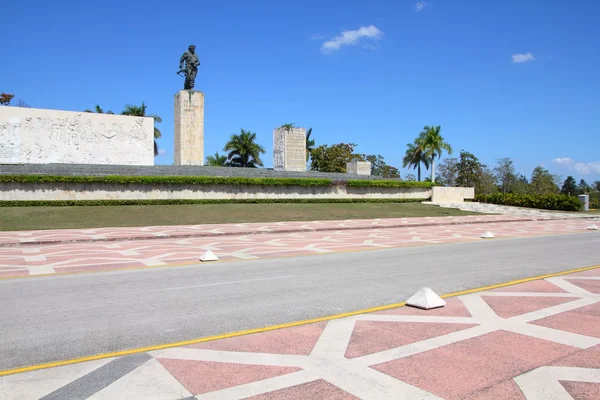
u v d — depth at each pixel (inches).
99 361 215.6
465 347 233.3
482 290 373.1
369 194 1843.0
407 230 1039.0
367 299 342.0
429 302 309.6
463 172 2992.1
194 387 186.7
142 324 276.5
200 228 1006.4
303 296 351.9
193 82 1625.2
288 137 1790.1
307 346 236.1
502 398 177.0
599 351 227.3
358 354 223.9
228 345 237.8
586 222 1403.8
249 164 2564.0
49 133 1401.3
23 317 292.0
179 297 348.2
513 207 1993.1
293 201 1622.8
